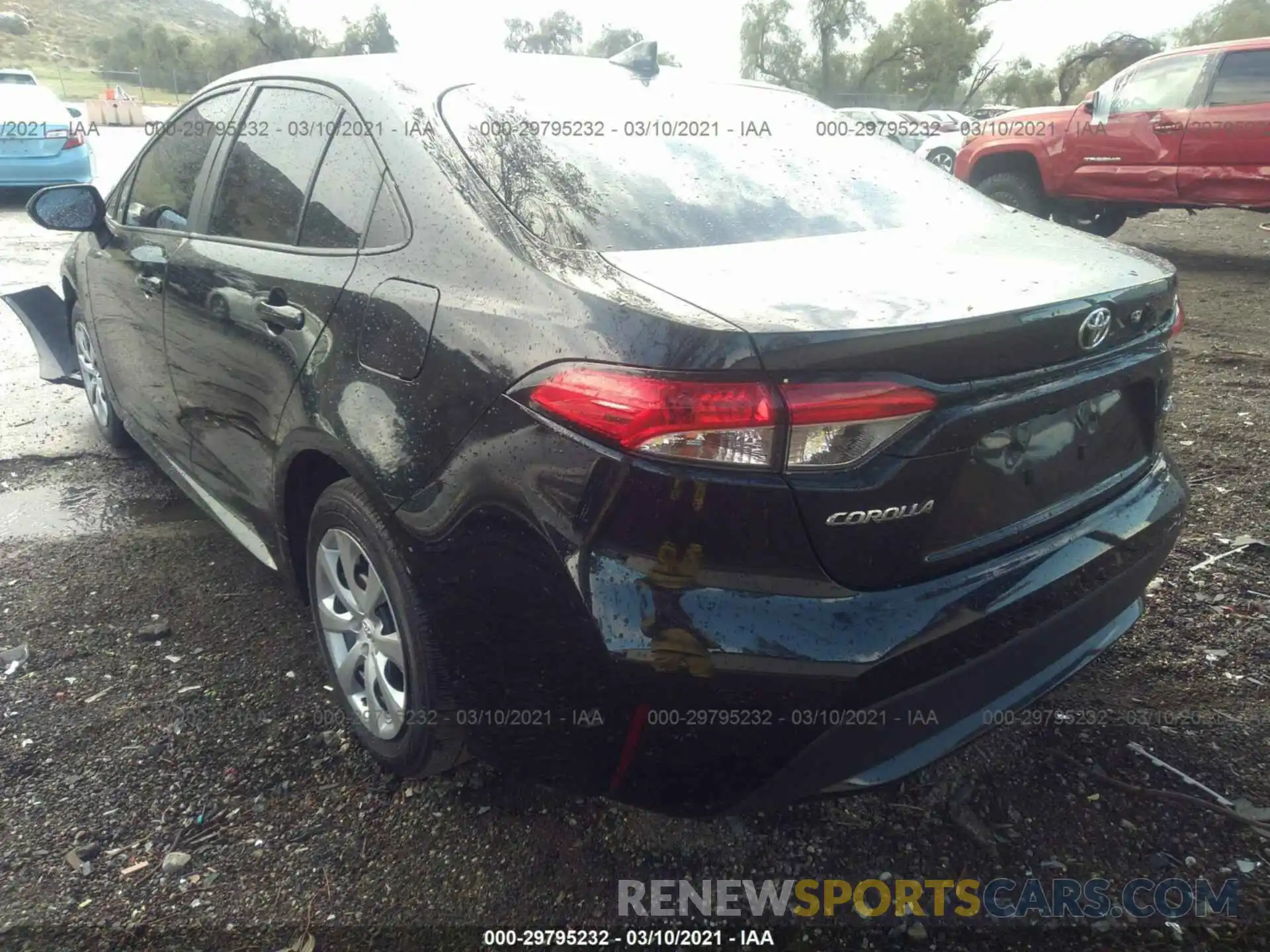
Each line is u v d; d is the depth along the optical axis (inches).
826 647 63.9
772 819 87.1
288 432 94.8
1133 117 345.1
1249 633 112.9
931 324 64.8
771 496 62.2
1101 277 79.3
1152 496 89.0
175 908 78.7
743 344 61.6
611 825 86.7
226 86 124.3
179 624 119.5
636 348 64.3
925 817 87.4
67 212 144.2
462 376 74.1
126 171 148.1
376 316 83.3
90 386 175.0
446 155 86.3
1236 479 154.6
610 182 87.6
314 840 85.6
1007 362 68.8
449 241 80.7
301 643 115.6
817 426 62.0
